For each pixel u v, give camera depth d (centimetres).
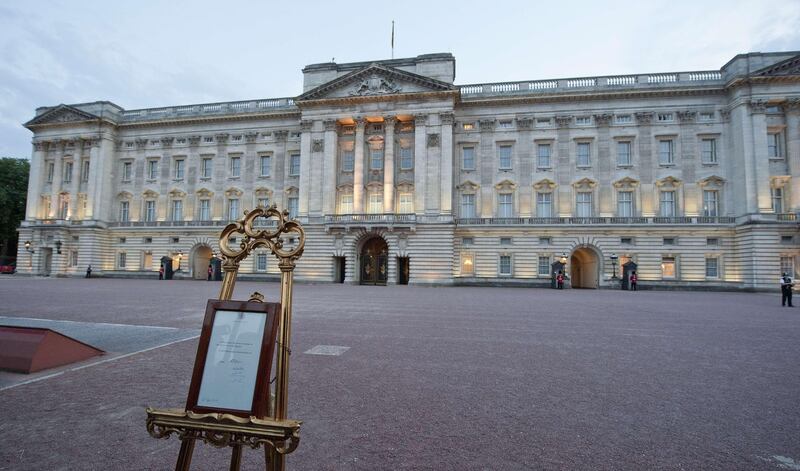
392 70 4941
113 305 2041
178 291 3134
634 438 548
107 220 6003
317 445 515
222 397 300
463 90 5250
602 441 538
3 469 447
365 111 5069
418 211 4841
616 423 599
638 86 4816
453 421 601
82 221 5897
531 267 4872
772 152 4469
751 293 4184
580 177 4897
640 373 873
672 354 1062
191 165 5884
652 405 676
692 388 771
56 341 902
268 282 5306
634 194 4794
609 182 4831
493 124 5119
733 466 474
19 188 7525
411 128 5150
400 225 4788
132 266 5906
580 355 1040
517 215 4991
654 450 513
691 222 4609
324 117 5166
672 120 4791
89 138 5997
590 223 4775
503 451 506
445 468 462
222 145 5812
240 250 377
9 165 7444
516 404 675
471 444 525
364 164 5125
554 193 4950
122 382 769
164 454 489
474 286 4912
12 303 2058
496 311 2016
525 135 5050
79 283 4153
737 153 4534
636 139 4828
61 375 816
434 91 4862
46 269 6038
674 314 1980
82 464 461
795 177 4372
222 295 360
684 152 4734
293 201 5556
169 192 5906
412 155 5109
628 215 4822
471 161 5172
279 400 315
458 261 5022
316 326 1453
